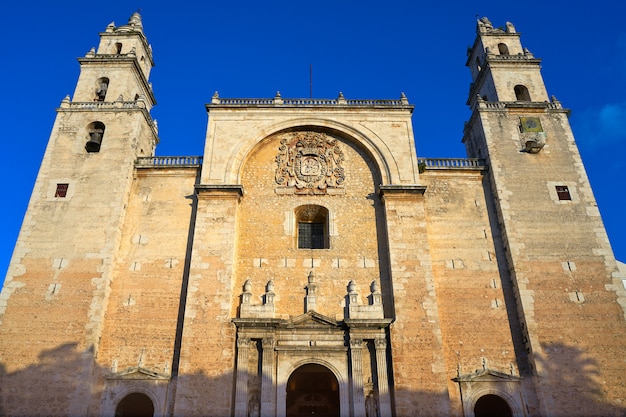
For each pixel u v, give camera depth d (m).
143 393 27.52
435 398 27.02
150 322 29.30
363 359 28.39
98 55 39.16
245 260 31.33
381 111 36.06
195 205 33.03
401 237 31.33
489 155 34.59
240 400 26.92
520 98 40.41
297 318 28.94
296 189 33.72
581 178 33.88
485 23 44.09
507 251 31.64
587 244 31.50
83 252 30.30
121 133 34.66
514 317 30.08
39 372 27.09
